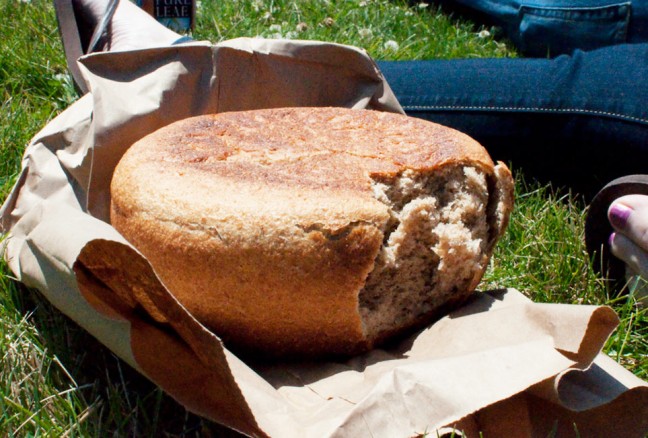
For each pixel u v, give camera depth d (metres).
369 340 0.55
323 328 0.54
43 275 0.55
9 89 0.98
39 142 0.69
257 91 0.73
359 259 0.52
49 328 0.60
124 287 0.52
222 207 0.53
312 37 1.17
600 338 0.51
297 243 0.52
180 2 1.04
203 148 0.59
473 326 0.55
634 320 0.67
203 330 0.47
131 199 0.56
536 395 0.52
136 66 0.69
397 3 1.44
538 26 1.28
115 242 0.48
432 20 1.36
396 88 0.90
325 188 0.54
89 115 0.68
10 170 0.81
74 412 0.52
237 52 0.72
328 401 0.49
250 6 1.27
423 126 0.64
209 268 0.53
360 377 0.52
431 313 0.58
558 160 0.88
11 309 0.62
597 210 0.69
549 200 0.82
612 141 0.83
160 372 0.50
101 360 0.58
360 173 0.56
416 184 0.57
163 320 0.52
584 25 1.22
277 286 0.52
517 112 0.86
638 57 0.84
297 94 0.75
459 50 1.25
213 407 0.49
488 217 0.62
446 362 0.48
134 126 0.66
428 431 0.46
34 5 1.15
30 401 0.54
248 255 0.52
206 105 0.71
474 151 0.61
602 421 0.53
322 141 0.61
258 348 0.55
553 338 0.51
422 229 0.57
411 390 0.47
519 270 0.73
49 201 0.65
